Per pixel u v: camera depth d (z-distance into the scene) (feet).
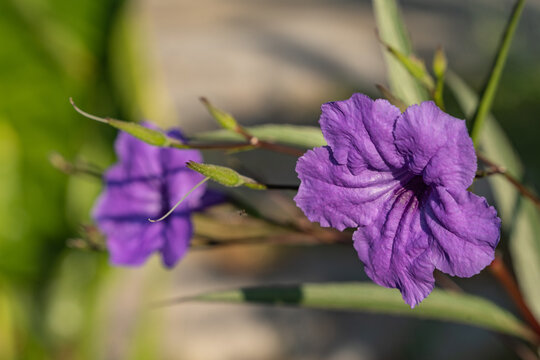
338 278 2.86
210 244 1.09
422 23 5.12
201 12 5.30
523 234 1.16
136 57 1.51
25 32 1.43
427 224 0.85
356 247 0.86
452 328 2.53
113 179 1.13
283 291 1.02
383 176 0.87
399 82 1.02
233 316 2.72
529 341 1.05
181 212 1.05
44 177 1.54
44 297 1.61
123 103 1.52
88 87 1.51
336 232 1.10
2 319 1.61
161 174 1.10
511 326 1.05
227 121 0.97
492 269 1.03
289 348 2.61
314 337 2.64
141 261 1.07
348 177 0.86
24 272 1.59
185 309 2.72
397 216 0.86
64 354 1.65
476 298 1.04
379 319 2.68
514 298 1.04
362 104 0.84
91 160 1.55
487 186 2.82
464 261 0.82
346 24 5.20
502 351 2.41
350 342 2.61
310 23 5.19
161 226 1.08
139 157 1.11
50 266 1.60
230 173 0.89
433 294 1.03
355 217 0.86
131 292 2.36
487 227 0.81
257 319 2.71
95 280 1.63
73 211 1.57
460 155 0.82
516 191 1.16
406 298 0.85
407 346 2.54
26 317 1.61
